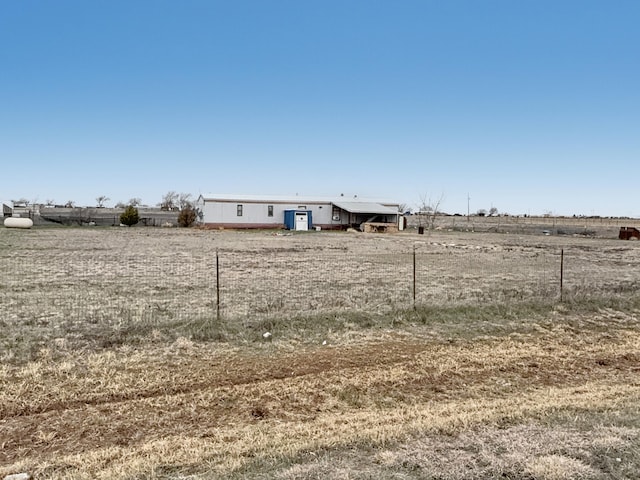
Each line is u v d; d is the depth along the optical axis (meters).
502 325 8.65
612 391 5.57
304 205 46.25
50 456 3.95
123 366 6.16
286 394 5.43
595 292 11.45
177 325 7.91
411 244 28.44
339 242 29.31
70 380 5.63
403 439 4.14
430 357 6.85
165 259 18.34
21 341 6.99
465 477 3.45
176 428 4.52
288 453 3.89
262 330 7.92
